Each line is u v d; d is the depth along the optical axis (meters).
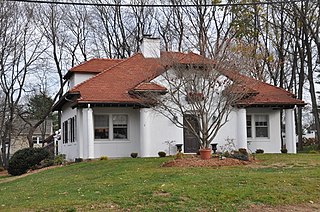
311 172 14.29
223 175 13.79
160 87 23.83
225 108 19.78
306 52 34.56
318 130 32.22
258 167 16.78
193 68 18.89
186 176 13.70
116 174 15.71
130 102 24.97
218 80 21.23
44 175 19.69
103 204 10.16
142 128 25.22
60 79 40.75
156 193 11.12
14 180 20.69
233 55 21.53
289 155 22.44
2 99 43.94
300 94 35.69
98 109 25.77
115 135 25.98
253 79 25.62
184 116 19.97
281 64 36.50
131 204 10.13
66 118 30.47
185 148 26.08
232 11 32.38
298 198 11.06
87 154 24.61
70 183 14.65
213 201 10.44
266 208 10.30
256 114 28.02
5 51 38.16
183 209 9.81
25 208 10.08
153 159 21.20
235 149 26.31
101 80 26.42
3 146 39.75
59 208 9.87
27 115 49.34
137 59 28.84
